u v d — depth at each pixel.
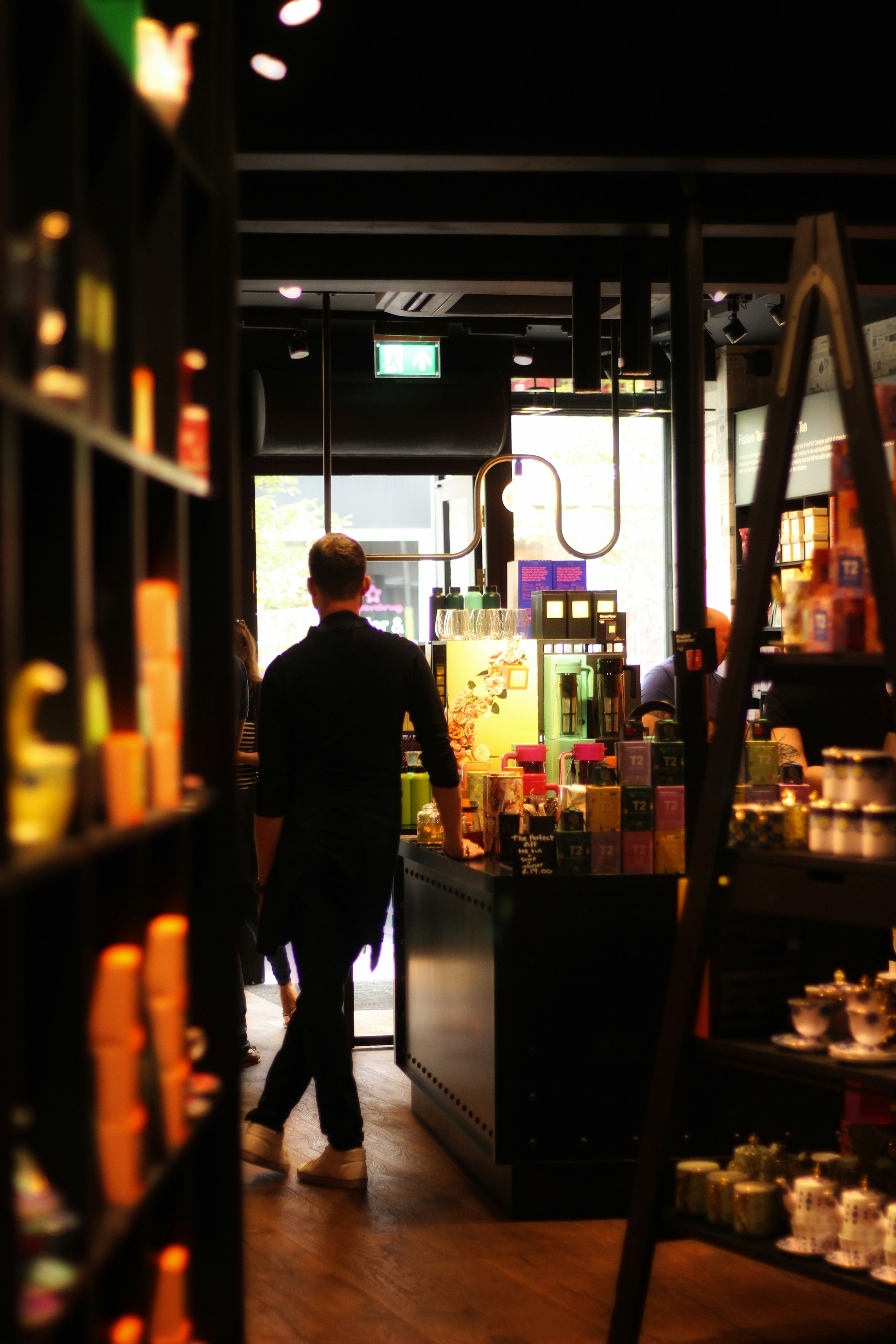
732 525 8.77
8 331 1.27
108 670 1.74
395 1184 3.93
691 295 4.09
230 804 2.18
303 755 3.88
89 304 1.60
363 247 5.34
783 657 2.70
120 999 1.63
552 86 3.92
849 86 4.00
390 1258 3.36
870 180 4.59
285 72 3.83
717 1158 3.56
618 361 4.92
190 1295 2.05
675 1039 2.77
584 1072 3.67
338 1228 3.56
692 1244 3.54
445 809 3.98
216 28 2.23
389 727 3.88
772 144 3.98
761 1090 3.68
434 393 7.86
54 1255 1.42
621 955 3.69
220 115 2.22
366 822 3.83
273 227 4.47
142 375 1.82
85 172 1.72
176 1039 1.85
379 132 3.90
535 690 5.21
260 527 8.19
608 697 5.29
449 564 6.11
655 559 8.97
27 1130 1.47
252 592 8.18
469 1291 3.15
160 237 1.97
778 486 2.72
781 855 2.66
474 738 5.05
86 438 1.48
